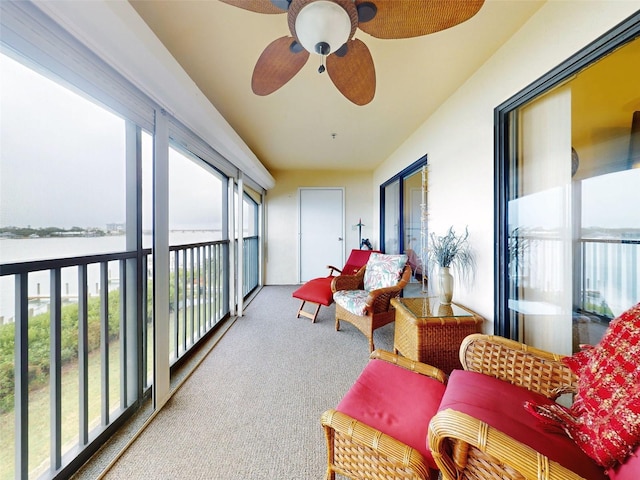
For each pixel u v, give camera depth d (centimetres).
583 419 77
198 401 157
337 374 188
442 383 113
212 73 185
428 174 262
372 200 496
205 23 138
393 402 102
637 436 62
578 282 126
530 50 139
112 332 142
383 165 430
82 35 102
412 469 71
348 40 108
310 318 306
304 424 138
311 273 496
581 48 113
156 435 130
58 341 108
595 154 117
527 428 81
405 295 326
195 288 238
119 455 118
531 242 149
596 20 107
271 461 116
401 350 196
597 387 77
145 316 163
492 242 170
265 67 131
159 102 154
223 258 306
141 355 154
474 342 121
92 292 129
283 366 199
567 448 74
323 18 92
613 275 112
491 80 168
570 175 128
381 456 80
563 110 130
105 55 113
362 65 130
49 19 92
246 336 257
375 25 101
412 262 315
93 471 112
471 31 147
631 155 104
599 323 118
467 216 196
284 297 405
